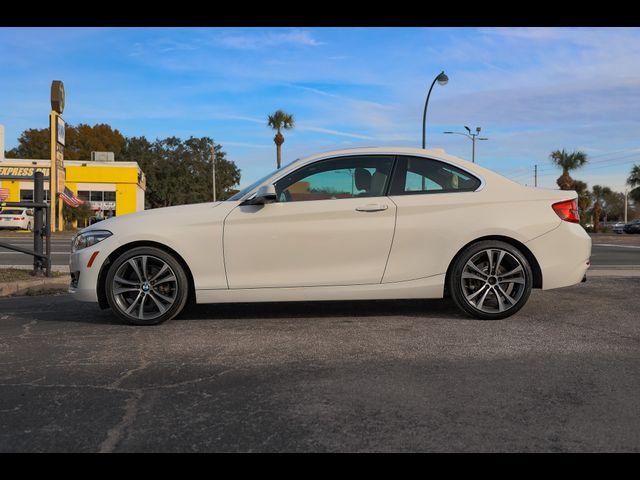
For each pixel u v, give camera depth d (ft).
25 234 93.04
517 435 9.18
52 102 100.12
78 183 150.92
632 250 60.90
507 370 12.36
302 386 11.48
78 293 16.93
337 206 16.84
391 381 11.72
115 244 16.60
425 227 16.81
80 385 11.65
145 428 9.53
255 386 11.51
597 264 39.99
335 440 9.05
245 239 16.61
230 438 9.14
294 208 16.78
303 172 17.34
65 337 15.66
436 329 16.05
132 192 153.89
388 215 16.84
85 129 228.02
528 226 16.92
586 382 11.59
